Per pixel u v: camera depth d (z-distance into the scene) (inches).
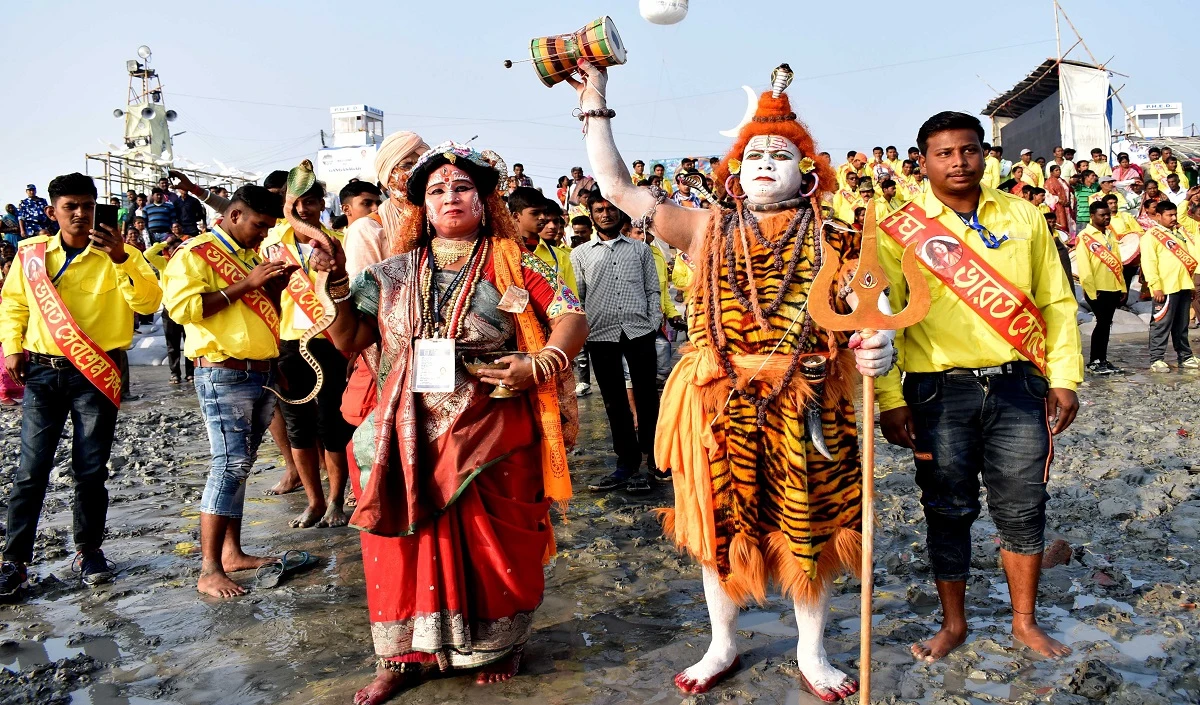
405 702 128.0
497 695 128.9
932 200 135.3
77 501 184.7
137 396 476.1
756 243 125.9
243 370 180.2
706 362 125.3
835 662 136.3
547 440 135.4
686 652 141.4
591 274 241.0
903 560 177.6
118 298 189.3
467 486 128.5
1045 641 137.3
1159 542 182.4
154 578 185.6
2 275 601.6
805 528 120.5
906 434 136.8
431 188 135.1
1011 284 129.0
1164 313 440.5
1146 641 140.1
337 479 219.6
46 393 181.0
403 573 128.0
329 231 216.1
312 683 135.3
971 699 123.5
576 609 161.2
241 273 182.7
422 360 127.8
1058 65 937.5
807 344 122.0
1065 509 208.5
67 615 166.4
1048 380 133.7
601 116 138.6
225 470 178.4
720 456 125.3
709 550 125.8
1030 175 733.3
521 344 135.3
